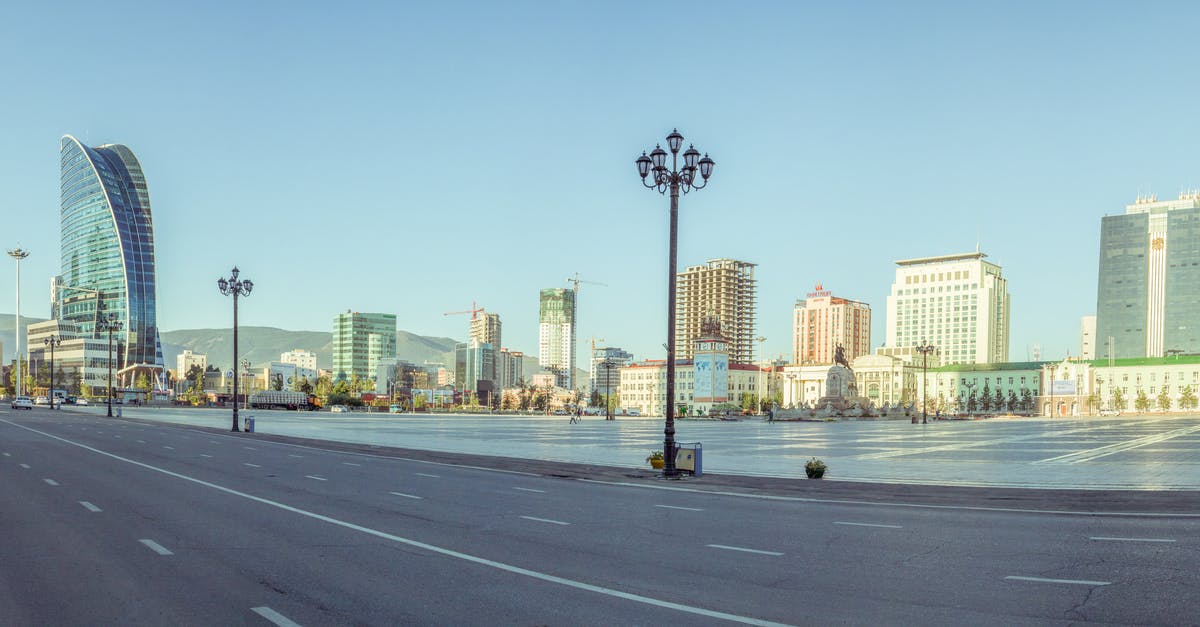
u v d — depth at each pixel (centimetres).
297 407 15612
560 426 8300
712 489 2228
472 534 1443
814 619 882
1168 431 6819
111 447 3738
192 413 10894
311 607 930
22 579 1068
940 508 1822
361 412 16375
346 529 1488
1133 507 1795
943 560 1212
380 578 1081
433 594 992
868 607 934
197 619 879
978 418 15688
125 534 1417
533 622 869
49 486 2142
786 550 1296
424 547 1310
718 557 1236
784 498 2023
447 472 2722
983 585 1046
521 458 3362
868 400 14738
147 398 19762
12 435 4541
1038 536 1426
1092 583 1054
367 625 857
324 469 2788
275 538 1387
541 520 1623
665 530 1502
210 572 1115
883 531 1491
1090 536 1424
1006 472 2709
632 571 1132
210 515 1655
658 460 2833
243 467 2819
